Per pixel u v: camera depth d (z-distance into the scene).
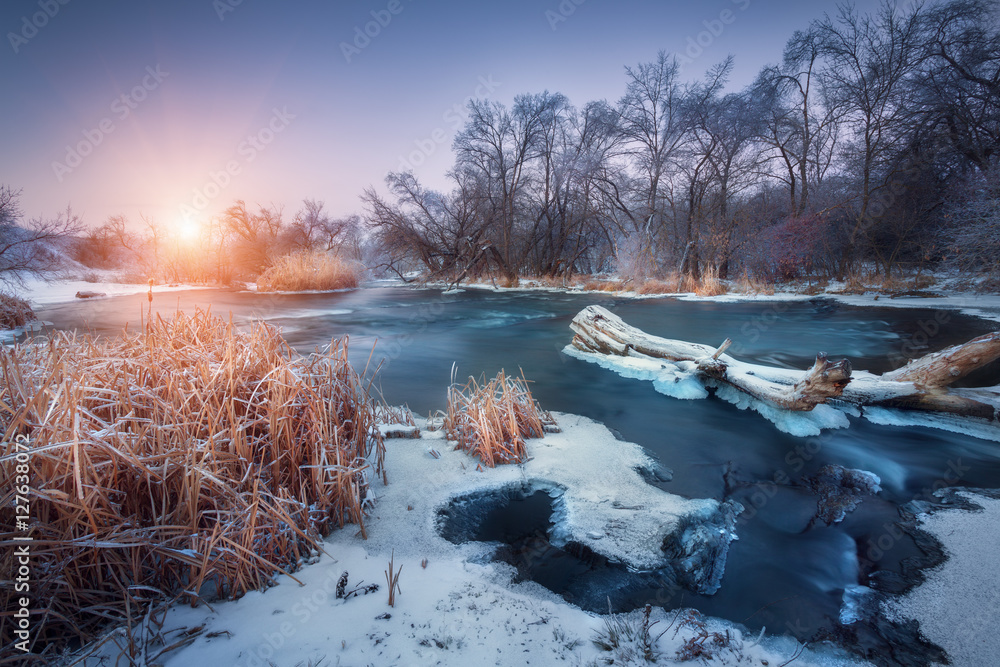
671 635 1.98
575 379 6.43
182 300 17.81
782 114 19.95
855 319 11.30
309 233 36.41
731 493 3.35
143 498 2.22
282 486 2.52
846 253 18.92
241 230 32.88
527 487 3.32
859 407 4.89
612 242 28.61
